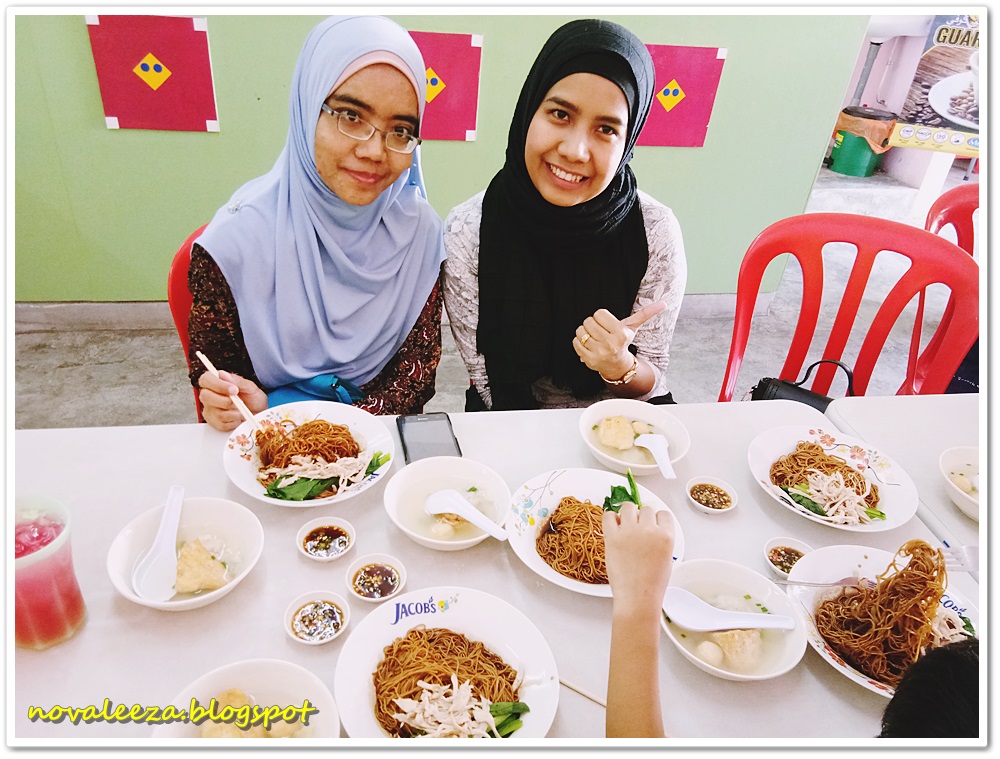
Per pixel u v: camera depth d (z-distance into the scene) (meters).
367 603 0.89
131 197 2.70
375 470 1.11
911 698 0.59
